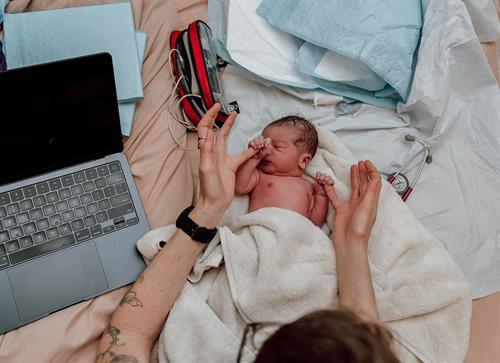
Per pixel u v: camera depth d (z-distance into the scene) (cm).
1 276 98
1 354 94
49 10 117
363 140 129
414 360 103
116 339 92
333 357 51
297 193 115
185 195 117
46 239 102
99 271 103
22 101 94
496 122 130
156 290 95
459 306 106
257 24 130
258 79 131
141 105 120
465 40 123
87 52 115
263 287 98
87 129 103
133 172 114
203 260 103
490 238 121
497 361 109
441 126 127
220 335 96
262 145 110
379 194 109
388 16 121
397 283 106
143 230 107
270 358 53
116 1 126
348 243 100
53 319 99
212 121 105
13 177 102
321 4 123
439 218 122
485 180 126
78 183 106
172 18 132
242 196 117
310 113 130
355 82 127
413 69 125
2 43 117
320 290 101
